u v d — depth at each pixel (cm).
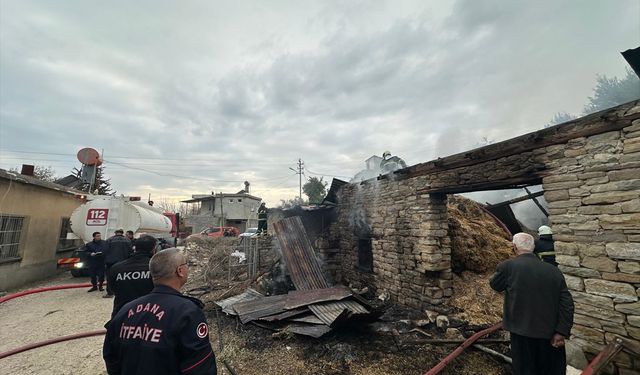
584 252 307
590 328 298
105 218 865
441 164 491
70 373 327
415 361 350
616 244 282
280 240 783
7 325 482
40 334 442
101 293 688
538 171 358
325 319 418
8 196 718
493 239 631
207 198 3503
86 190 1349
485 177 425
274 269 826
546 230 482
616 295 279
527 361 252
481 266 570
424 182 537
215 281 855
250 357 370
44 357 365
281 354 375
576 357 305
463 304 495
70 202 1027
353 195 803
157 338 140
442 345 388
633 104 273
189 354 139
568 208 324
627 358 268
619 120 286
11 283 731
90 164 1206
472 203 740
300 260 736
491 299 499
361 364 344
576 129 320
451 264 571
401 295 584
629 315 269
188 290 756
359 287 752
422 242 530
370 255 731
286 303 495
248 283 767
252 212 3756
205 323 155
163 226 1172
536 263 263
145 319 146
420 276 534
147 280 307
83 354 374
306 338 414
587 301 302
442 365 310
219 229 2338
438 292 505
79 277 887
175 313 148
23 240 778
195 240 1553
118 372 148
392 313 530
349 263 816
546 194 346
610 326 282
